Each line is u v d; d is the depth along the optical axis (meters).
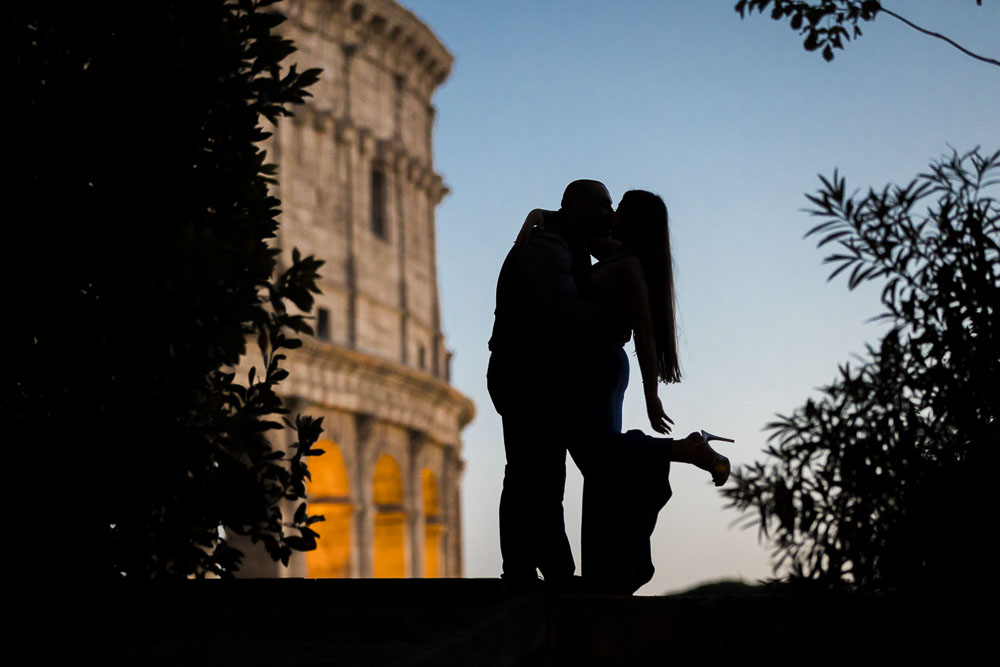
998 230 6.38
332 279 57.41
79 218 8.12
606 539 7.50
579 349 7.69
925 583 5.81
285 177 55.97
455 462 67.44
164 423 7.49
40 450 7.08
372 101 63.25
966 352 6.10
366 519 56.16
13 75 8.35
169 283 7.34
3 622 7.07
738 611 7.57
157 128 8.38
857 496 5.93
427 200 67.81
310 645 6.75
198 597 8.33
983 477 5.80
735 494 6.13
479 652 6.31
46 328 7.86
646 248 7.89
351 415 56.09
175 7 8.62
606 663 7.32
